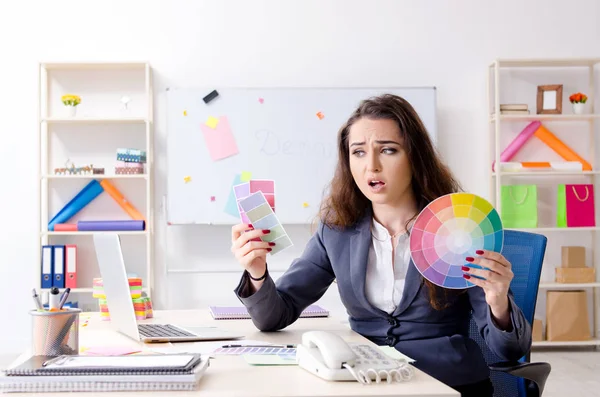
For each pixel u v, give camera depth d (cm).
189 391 107
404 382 111
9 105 432
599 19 449
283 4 439
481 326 150
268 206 152
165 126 435
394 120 155
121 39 435
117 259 152
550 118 428
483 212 135
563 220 430
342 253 167
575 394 322
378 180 155
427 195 160
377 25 442
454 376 151
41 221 419
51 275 411
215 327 173
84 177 410
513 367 144
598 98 449
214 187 425
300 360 123
